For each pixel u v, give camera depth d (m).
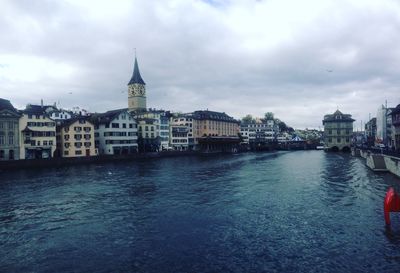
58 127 106.38
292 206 34.78
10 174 68.38
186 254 22.12
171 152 129.88
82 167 83.06
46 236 26.52
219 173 67.50
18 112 91.19
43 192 46.06
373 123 161.50
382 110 122.88
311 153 154.75
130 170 74.88
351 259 20.66
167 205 36.59
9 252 23.23
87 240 25.36
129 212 33.75
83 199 40.81
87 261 21.44
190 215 31.98
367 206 33.81
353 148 131.88
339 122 159.12
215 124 176.38
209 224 28.77
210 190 45.84
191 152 141.00
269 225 28.03
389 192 27.91
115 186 50.84
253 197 40.16
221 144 173.12
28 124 93.25
